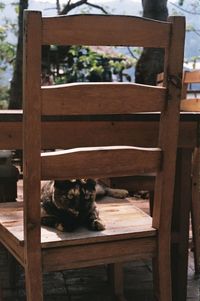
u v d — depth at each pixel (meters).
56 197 1.55
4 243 1.67
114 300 2.16
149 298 2.19
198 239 2.45
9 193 2.41
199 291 2.26
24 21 1.32
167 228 1.63
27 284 1.48
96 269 2.51
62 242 1.49
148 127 1.86
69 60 5.40
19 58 4.67
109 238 1.55
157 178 1.61
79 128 1.77
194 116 1.93
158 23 1.45
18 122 1.72
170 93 1.52
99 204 1.90
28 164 1.41
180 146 1.95
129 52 5.44
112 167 1.51
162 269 1.65
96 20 1.37
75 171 1.47
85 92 1.42
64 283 2.33
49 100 1.38
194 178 2.42
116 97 1.45
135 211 1.81
